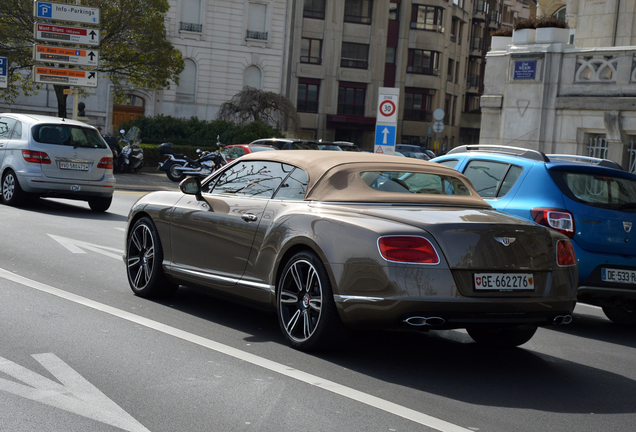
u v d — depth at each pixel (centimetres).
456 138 7119
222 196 649
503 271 506
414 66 6200
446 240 494
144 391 434
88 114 4491
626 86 1518
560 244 541
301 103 5762
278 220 569
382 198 557
